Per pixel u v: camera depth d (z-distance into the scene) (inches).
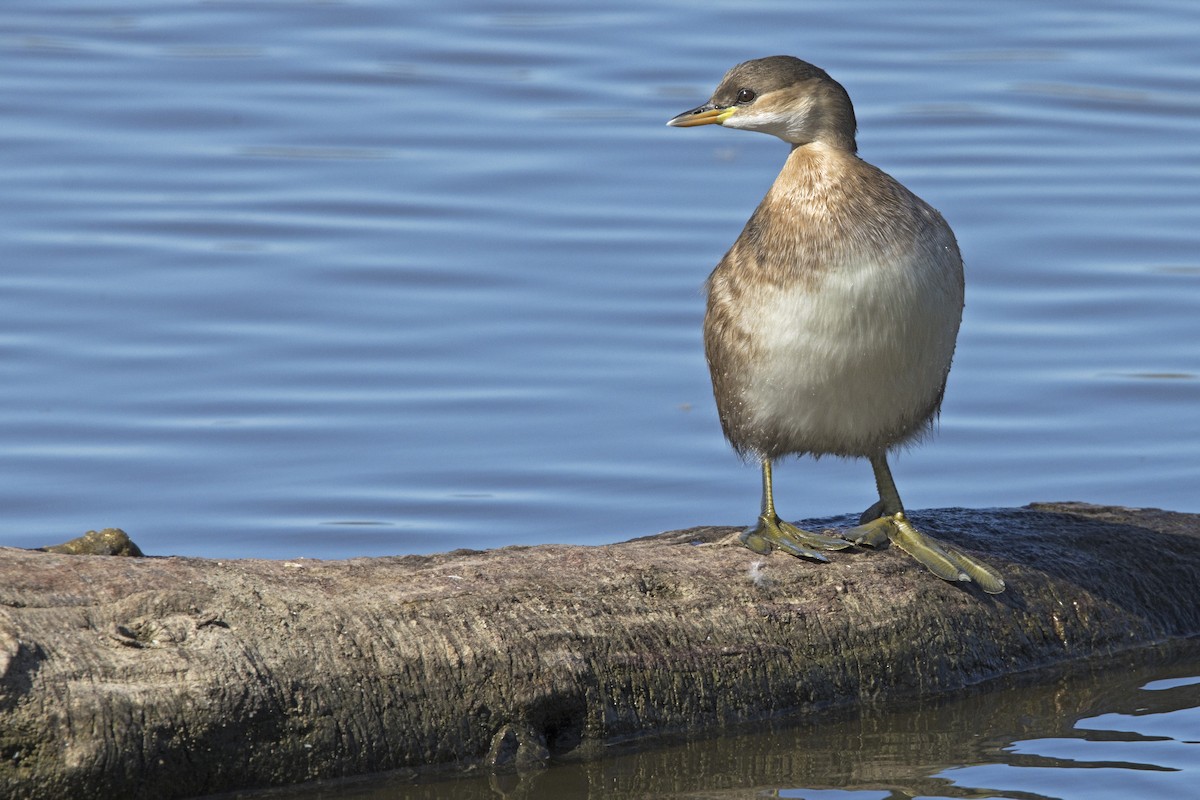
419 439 576.1
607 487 551.8
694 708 383.9
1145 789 358.9
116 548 403.2
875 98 866.8
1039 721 397.4
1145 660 434.0
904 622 408.8
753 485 554.3
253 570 370.9
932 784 363.6
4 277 669.3
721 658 387.9
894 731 390.9
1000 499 548.1
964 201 750.5
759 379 412.5
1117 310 666.8
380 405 596.1
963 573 417.1
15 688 326.0
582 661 374.0
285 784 348.5
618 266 694.5
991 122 836.6
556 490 549.6
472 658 364.8
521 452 569.9
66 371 608.1
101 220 721.0
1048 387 615.8
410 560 397.1
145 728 333.1
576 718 374.0
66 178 762.2
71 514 528.7
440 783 358.6
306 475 553.3
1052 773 367.9
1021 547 447.5
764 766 373.7
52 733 326.3
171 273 679.1
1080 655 430.9
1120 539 458.6
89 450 562.3
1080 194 758.5
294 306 658.8
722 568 406.6
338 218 731.4
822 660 398.9
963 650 414.6
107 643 340.8
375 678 356.5
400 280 680.4
